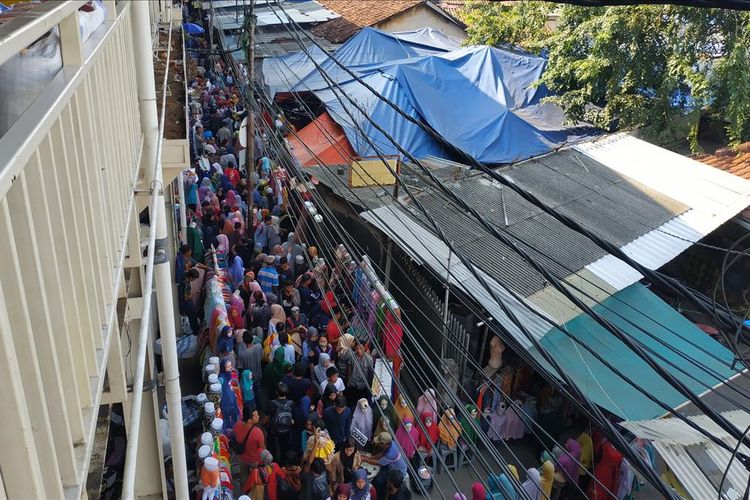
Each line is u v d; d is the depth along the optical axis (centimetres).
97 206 248
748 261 1255
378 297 911
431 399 812
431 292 982
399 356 884
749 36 1292
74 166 207
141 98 470
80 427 186
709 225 1151
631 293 976
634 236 1105
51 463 156
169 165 633
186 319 1036
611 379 820
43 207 166
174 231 1006
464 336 917
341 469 727
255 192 1389
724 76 1318
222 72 2111
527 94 1734
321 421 774
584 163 1344
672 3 246
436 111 1533
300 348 918
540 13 1898
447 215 1084
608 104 1523
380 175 1091
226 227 1221
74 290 190
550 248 1030
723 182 1259
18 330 143
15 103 200
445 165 1347
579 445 803
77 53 216
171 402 559
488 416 907
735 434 265
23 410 132
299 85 1681
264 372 880
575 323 884
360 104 1506
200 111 1755
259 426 867
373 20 2283
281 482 712
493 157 1467
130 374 454
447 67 1684
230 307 934
